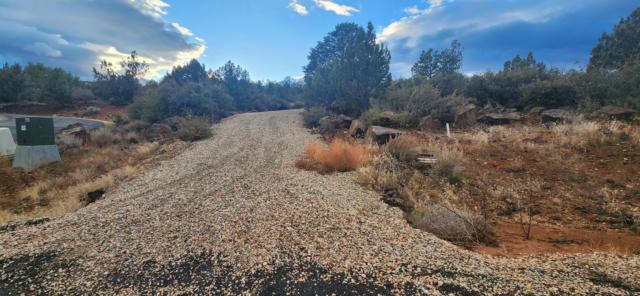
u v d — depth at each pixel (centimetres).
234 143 1343
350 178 745
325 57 3953
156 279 299
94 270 317
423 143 999
